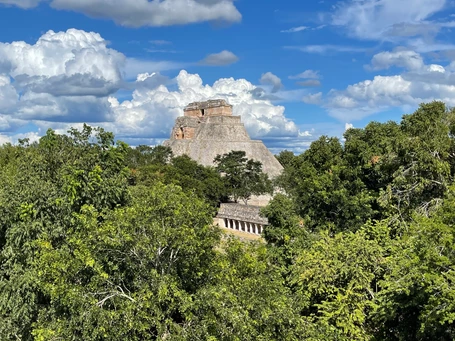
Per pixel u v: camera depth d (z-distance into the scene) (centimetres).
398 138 2933
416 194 2791
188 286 1504
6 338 1761
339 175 3306
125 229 1355
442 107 3095
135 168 6309
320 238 2594
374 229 2500
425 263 1483
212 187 6112
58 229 1808
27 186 1916
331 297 2025
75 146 2255
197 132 9419
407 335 1730
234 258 1600
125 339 1275
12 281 1775
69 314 1443
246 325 1287
